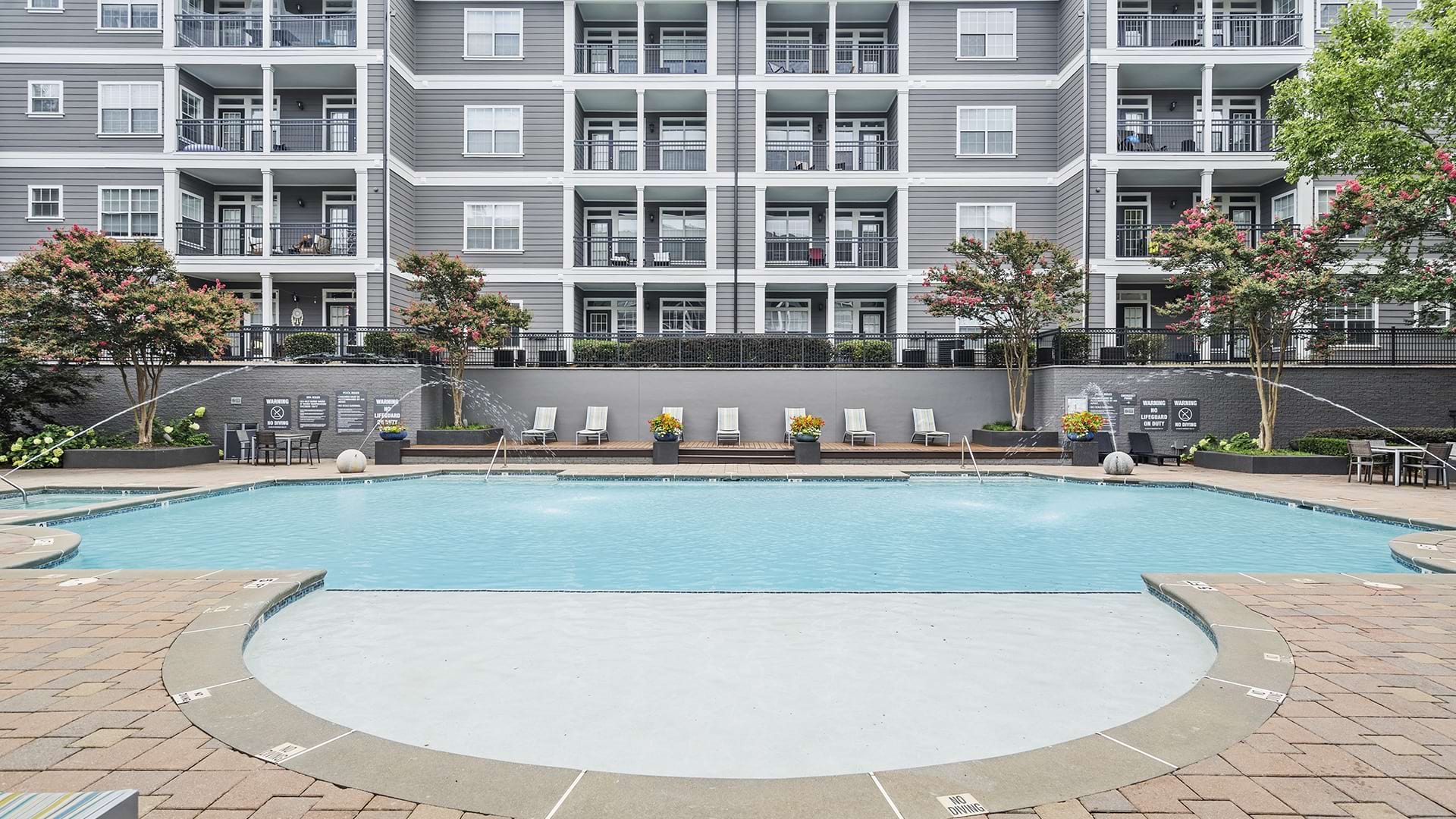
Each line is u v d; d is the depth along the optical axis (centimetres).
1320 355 1825
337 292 2395
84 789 267
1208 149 2131
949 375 1950
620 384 1964
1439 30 1486
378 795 265
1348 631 463
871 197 2522
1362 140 1591
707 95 2364
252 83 2339
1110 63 2141
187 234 2278
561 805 259
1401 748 303
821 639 487
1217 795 266
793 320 2578
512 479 1477
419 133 2375
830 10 2367
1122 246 2316
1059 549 836
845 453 1747
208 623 468
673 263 2520
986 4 2364
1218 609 510
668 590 608
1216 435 1800
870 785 272
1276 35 2278
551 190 2373
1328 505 1071
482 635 492
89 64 2198
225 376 1800
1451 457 1326
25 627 460
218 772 279
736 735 343
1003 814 253
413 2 2362
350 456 1464
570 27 2356
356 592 603
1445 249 1532
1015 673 425
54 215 2200
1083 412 1716
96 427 1673
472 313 1777
